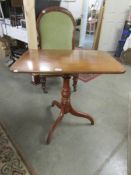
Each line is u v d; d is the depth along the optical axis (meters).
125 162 1.24
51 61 1.09
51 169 1.17
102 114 1.76
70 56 1.22
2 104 1.85
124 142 1.42
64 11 1.68
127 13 3.51
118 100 2.02
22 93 2.08
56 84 2.33
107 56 1.26
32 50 1.37
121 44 3.42
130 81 2.51
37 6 1.95
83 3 3.68
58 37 1.76
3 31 2.77
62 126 1.56
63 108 1.50
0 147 1.32
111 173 1.16
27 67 0.97
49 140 1.38
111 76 2.65
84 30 3.94
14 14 2.34
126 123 1.64
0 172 1.13
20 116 1.68
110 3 3.33
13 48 2.73
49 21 1.68
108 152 1.32
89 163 1.23
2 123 1.58
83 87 2.29
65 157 1.26
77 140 1.42
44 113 1.74
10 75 2.51
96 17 4.63
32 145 1.35
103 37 3.71
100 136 1.47
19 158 1.24
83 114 1.56
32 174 1.13
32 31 1.90
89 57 1.21
